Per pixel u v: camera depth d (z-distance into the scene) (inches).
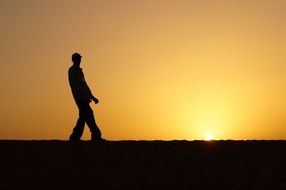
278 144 502.3
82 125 575.5
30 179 398.6
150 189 372.8
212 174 406.3
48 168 427.2
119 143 514.6
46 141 531.2
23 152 478.9
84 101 571.2
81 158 456.8
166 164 434.9
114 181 391.5
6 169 425.4
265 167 423.2
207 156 458.0
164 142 518.3
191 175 405.1
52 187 379.2
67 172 415.8
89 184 385.1
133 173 411.5
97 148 492.1
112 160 448.8
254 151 473.1
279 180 390.9
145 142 519.8
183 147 493.0
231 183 385.1
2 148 495.2
